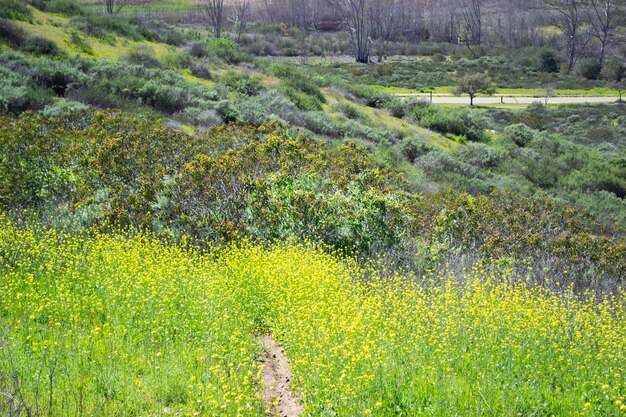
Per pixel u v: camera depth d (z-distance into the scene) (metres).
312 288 8.75
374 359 6.30
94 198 12.49
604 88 72.62
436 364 6.47
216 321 7.46
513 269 11.56
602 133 45.44
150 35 36.22
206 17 96.19
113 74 24.77
